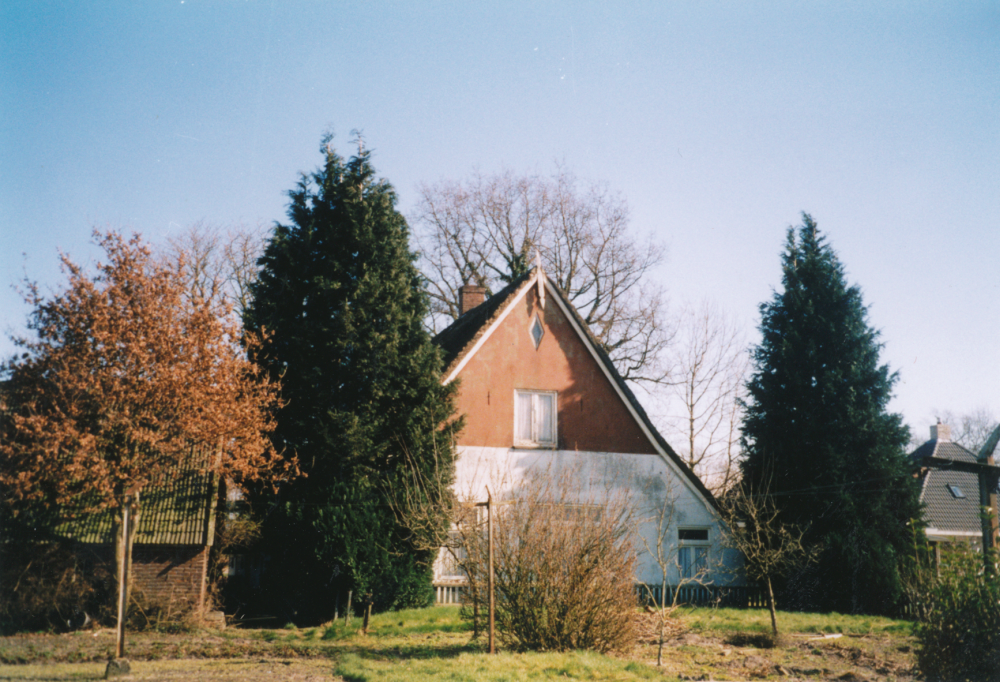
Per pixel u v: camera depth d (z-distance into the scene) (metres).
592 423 29.30
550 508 16.14
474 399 28.27
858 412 28.98
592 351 29.84
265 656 15.58
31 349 19.70
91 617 19.62
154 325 20.22
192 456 22.66
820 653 17.16
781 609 27.86
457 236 42.03
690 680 13.45
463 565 16.91
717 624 21.09
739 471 33.25
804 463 29.20
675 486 29.42
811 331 30.33
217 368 20.69
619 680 12.80
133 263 20.45
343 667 13.52
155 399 19.83
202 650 16.19
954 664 12.78
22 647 15.91
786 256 31.61
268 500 22.91
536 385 29.09
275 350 23.91
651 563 28.14
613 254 41.31
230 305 21.62
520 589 15.55
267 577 23.86
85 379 19.41
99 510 20.02
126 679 12.51
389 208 25.58
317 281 23.97
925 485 36.25
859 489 28.58
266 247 24.94
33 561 19.28
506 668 13.17
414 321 25.55
